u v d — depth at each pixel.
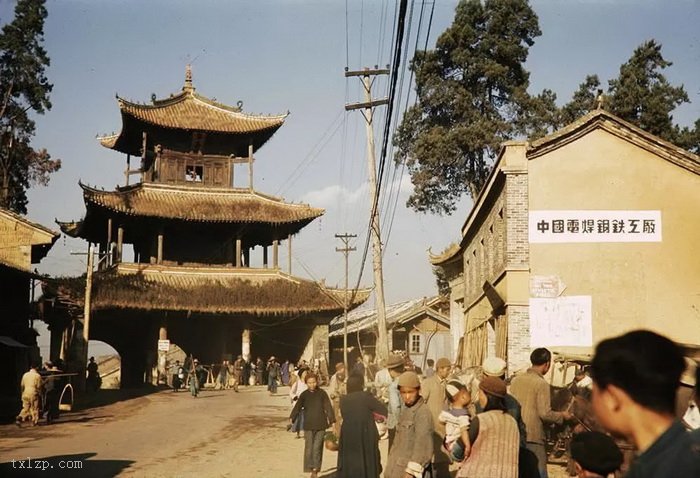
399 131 49.38
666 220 22.17
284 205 56.84
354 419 10.44
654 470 2.80
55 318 49.12
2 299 34.69
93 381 46.19
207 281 53.47
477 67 46.72
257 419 27.88
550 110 47.09
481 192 26.91
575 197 22.36
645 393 2.94
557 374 21.34
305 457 13.75
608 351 3.05
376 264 27.52
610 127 22.47
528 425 9.48
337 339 66.62
